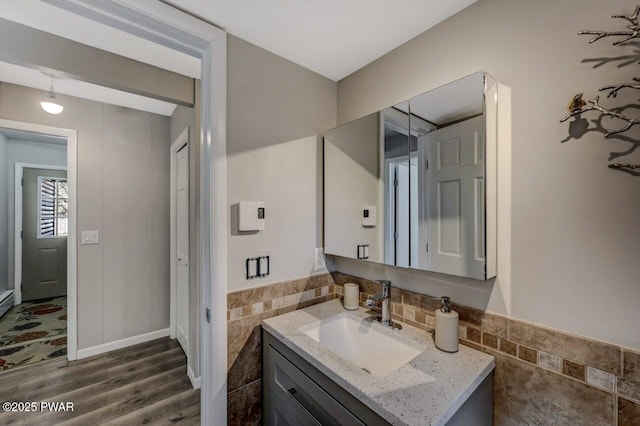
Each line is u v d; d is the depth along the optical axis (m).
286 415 1.10
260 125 1.27
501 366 0.95
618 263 0.74
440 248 1.05
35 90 2.15
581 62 0.79
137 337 2.62
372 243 1.31
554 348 0.84
